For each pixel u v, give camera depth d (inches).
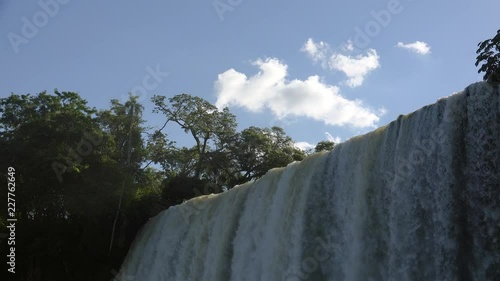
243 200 1253.7
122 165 1779.0
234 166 2219.5
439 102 868.0
